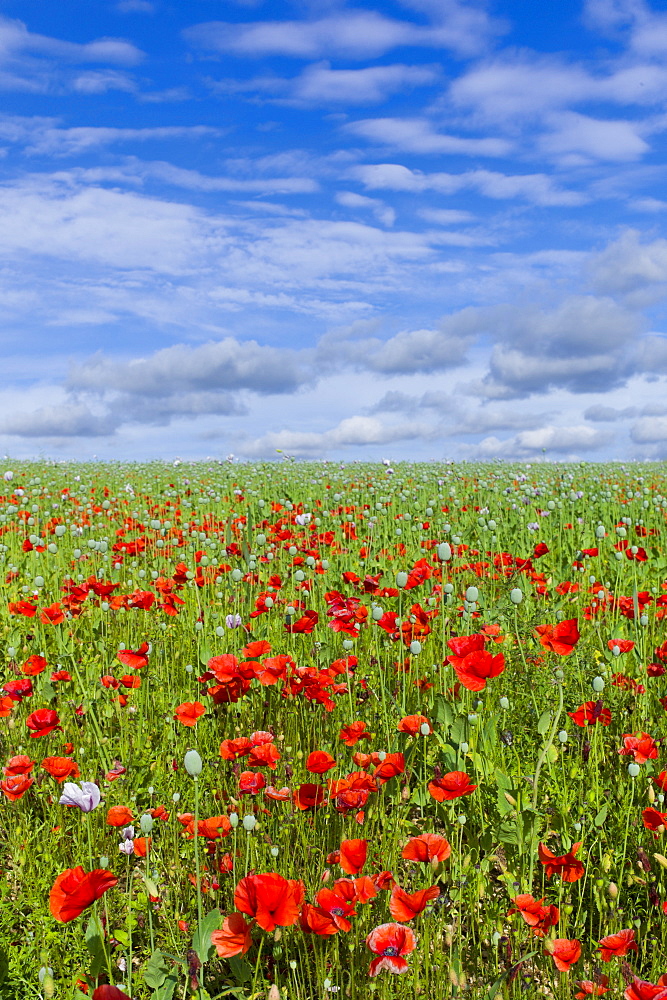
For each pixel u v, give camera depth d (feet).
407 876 9.36
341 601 13.91
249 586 19.92
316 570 20.86
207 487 47.37
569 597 19.12
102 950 6.56
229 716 13.39
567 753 12.54
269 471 67.77
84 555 24.95
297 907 6.53
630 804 10.18
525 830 8.70
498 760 10.75
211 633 17.46
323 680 11.74
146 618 19.69
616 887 8.30
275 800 10.48
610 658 13.79
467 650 9.19
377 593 16.49
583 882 9.11
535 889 9.58
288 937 8.42
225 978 8.00
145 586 21.59
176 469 72.69
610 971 7.79
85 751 12.75
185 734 13.29
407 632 13.80
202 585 19.52
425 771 10.51
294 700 13.50
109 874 6.42
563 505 34.68
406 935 6.70
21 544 28.68
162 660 16.71
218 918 6.63
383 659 15.94
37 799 11.55
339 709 13.41
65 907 6.43
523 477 48.67
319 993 7.66
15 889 9.66
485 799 9.73
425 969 7.86
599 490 43.73
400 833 9.90
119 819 8.82
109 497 43.86
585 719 11.12
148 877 8.25
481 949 8.75
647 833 9.78
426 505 37.73
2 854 10.44
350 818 10.06
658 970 7.89
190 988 7.53
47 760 9.52
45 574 23.30
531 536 28.25
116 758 12.33
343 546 26.81
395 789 10.11
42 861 9.80
